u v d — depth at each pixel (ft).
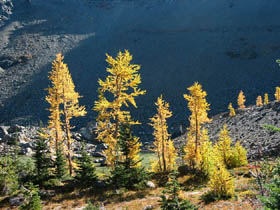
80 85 421.18
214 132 194.29
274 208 17.12
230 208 42.09
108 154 68.74
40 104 341.62
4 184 65.72
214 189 51.19
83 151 73.00
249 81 410.31
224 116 233.96
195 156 88.38
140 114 322.14
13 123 292.61
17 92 378.73
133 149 69.72
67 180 75.31
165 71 479.41
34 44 583.99
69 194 64.49
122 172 66.23
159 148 96.99
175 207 30.12
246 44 572.51
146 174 72.90
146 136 257.75
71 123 293.84
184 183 75.72
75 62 513.45
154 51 590.55
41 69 458.91
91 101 364.58
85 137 192.34
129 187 69.00
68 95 83.25
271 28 640.58
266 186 18.29
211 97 373.61
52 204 57.67
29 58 504.43
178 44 618.44
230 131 176.14
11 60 495.82
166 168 96.78
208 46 589.32
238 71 454.40
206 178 77.71
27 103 345.51
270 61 478.18
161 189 68.03
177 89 401.29
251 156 103.24
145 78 454.40
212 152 83.10
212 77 442.09
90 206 42.55
